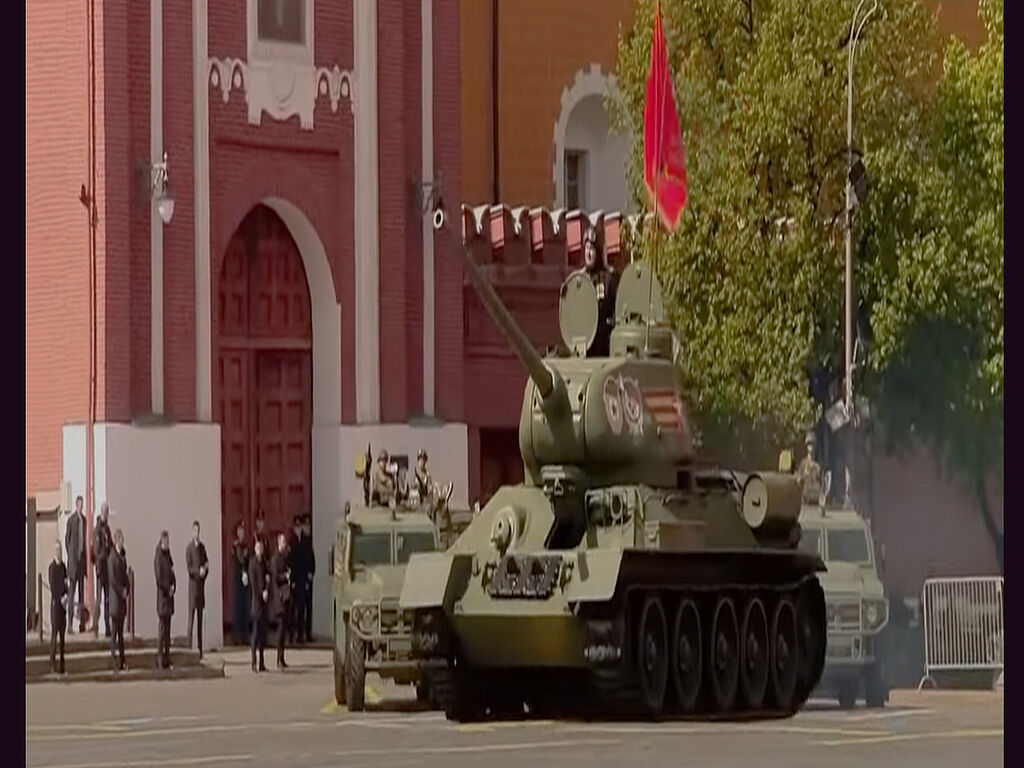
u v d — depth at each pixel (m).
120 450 73.62
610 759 39.00
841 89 70.75
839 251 71.38
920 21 71.38
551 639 46.34
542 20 86.25
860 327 72.06
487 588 46.72
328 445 79.38
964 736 43.56
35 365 75.31
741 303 71.38
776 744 41.75
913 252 71.00
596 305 49.97
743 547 48.09
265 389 78.81
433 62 81.81
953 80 71.75
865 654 53.53
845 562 54.94
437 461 80.94
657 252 71.38
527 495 48.09
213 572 75.06
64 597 68.06
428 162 81.56
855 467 71.94
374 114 80.38
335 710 53.12
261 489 78.44
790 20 70.75
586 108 87.88
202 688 62.06
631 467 47.97
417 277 81.31
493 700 49.53
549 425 47.72
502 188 85.19
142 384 74.56
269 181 77.88
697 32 72.31
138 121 74.50
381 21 80.56
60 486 74.56
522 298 83.25
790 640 49.91
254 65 77.50
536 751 40.72
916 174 71.00
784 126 70.56
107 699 57.91
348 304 79.81
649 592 46.31
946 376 72.81
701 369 71.25
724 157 71.25
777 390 71.12
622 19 88.44
